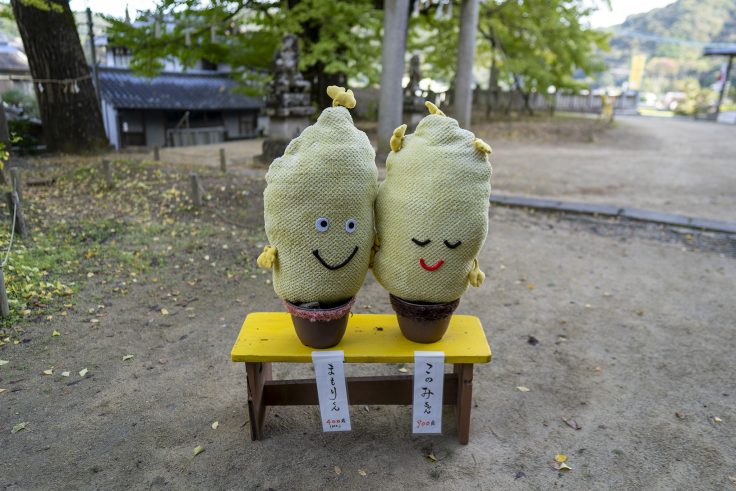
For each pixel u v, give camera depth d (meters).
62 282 5.23
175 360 4.01
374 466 2.95
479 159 2.58
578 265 6.43
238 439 3.15
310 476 2.86
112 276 5.49
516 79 22.84
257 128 24.34
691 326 4.82
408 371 4.02
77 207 8.00
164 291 5.24
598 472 2.94
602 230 7.93
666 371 4.04
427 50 23.67
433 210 2.52
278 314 3.32
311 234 2.52
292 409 3.48
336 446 3.11
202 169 10.85
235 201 8.39
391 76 12.30
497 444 3.16
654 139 18.89
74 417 3.31
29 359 3.93
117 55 23.56
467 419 3.08
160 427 3.24
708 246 7.25
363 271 2.71
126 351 4.11
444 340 2.98
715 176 12.18
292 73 12.08
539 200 9.38
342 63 15.61
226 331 4.49
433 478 2.87
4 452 2.98
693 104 31.61
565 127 20.81
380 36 17.39
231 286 5.44
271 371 3.70
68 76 12.60
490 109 25.17
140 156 12.92
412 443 3.15
